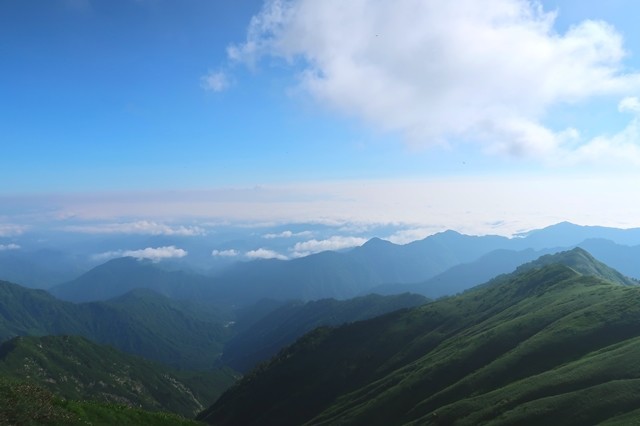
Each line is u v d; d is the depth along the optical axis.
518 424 101.25
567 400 100.44
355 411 172.62
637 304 145.25
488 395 126.69
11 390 46.19
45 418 44.50
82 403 52.91
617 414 90.44
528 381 122.12
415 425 131.62
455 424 118.69
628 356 110.94
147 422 55.88
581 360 123.56
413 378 172.25
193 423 62.59
